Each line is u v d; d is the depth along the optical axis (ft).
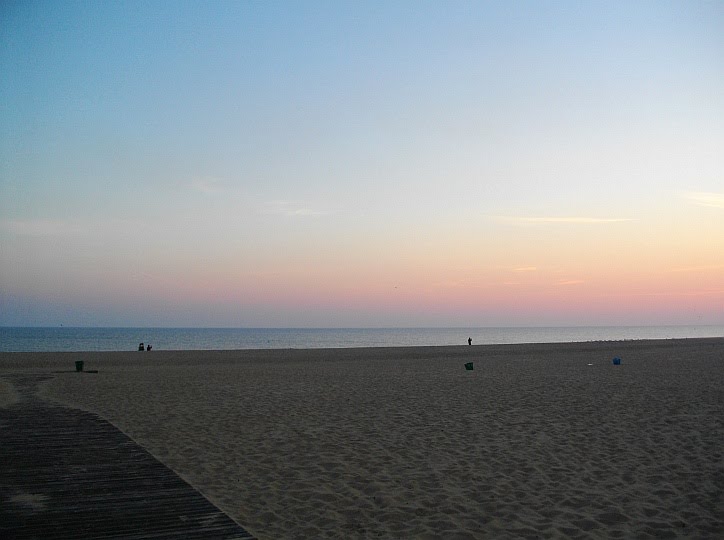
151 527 18.15
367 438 32.86
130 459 26.37
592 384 60.29
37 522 18.47
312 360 107.34
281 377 70.13
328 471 26.08
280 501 21.97
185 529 18.04
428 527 19.49
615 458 28.37
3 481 22.85
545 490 23.44
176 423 37.19
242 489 23.36
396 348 156.25
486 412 41.83
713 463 27.45
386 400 48.44
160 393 53.06
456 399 48.96
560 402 46.78
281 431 34.78
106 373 75.82
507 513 20.84
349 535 18.72
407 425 36.76
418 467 26.81
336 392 54.13
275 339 377.09
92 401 47.29
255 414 40.93
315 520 20.04
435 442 31.86
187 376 71.41
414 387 58.34
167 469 24.86
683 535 18.83
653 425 36.45
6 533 17.53
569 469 26.48
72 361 101.35
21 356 115.34
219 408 43.73
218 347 237.45
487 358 108.58
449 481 24.66
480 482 24.54
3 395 49.49
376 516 20.54
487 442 31.86
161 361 102.99
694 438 32.65
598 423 37.22
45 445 29.09
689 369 79.10
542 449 30.22
